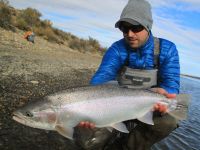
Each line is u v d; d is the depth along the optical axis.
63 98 0.69
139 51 0.82
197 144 1.35
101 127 0.76
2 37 3.42
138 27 0.78
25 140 0.96
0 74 1.74
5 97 1.32
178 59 0.83
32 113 0.67
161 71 0.83
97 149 0.86
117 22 0.79
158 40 0.83
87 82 2.21
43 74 2.07
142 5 0.77
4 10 4.01
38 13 5.34
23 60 2.43
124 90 0.74
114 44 0.85
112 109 0.72
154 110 0.77
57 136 1.03
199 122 1.85
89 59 4.46
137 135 0.84
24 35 3.89
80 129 0.82
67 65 2.95
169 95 0.77
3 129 0.99
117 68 0.85
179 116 0.78
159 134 0.83
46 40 4.69
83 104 0.70
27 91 1.51
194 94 3.78
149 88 0.79
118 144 0.89
